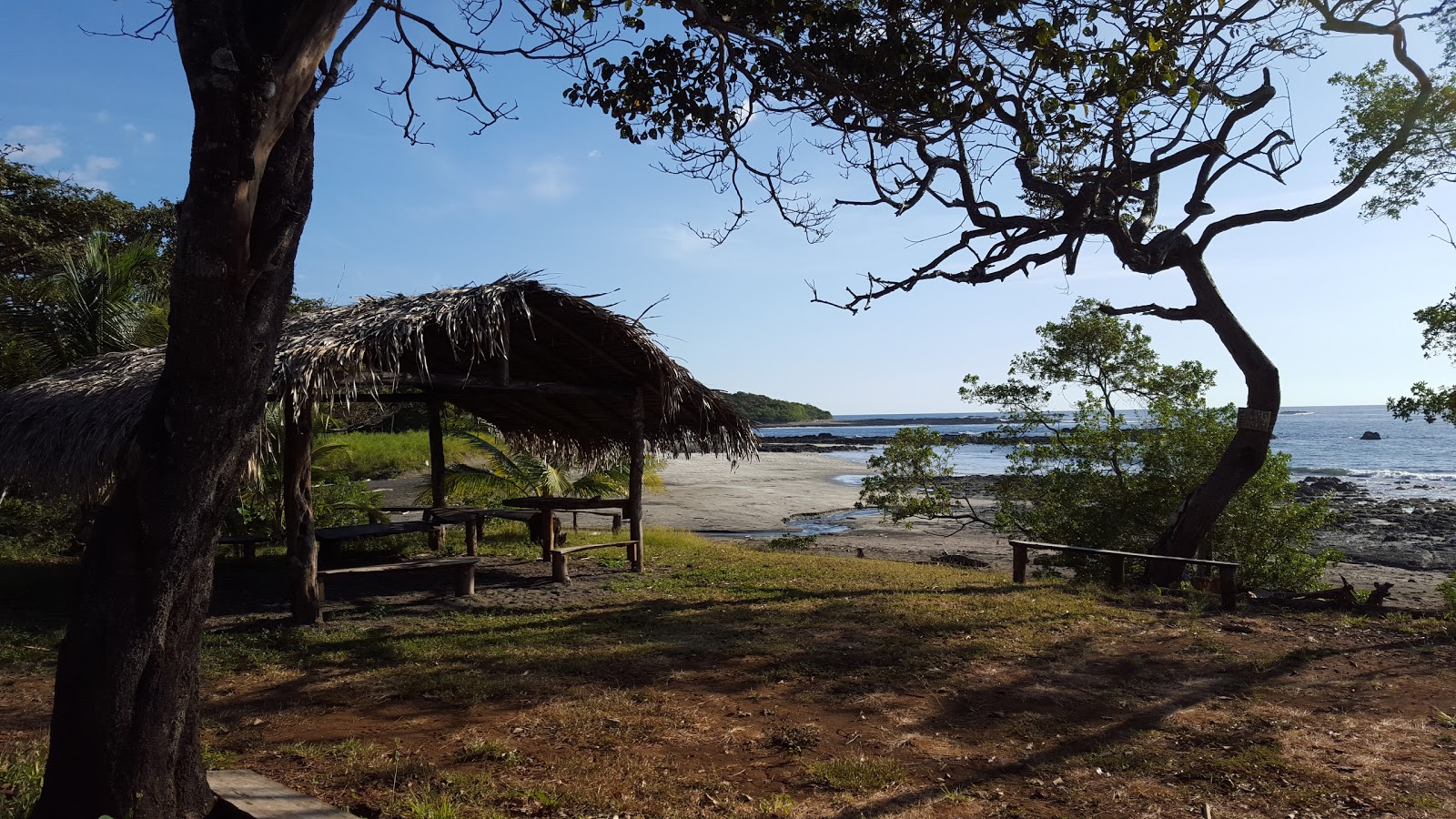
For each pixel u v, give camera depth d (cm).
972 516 1612
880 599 973
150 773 320
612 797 417
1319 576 1282
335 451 1620
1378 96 1198
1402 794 434
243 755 464
